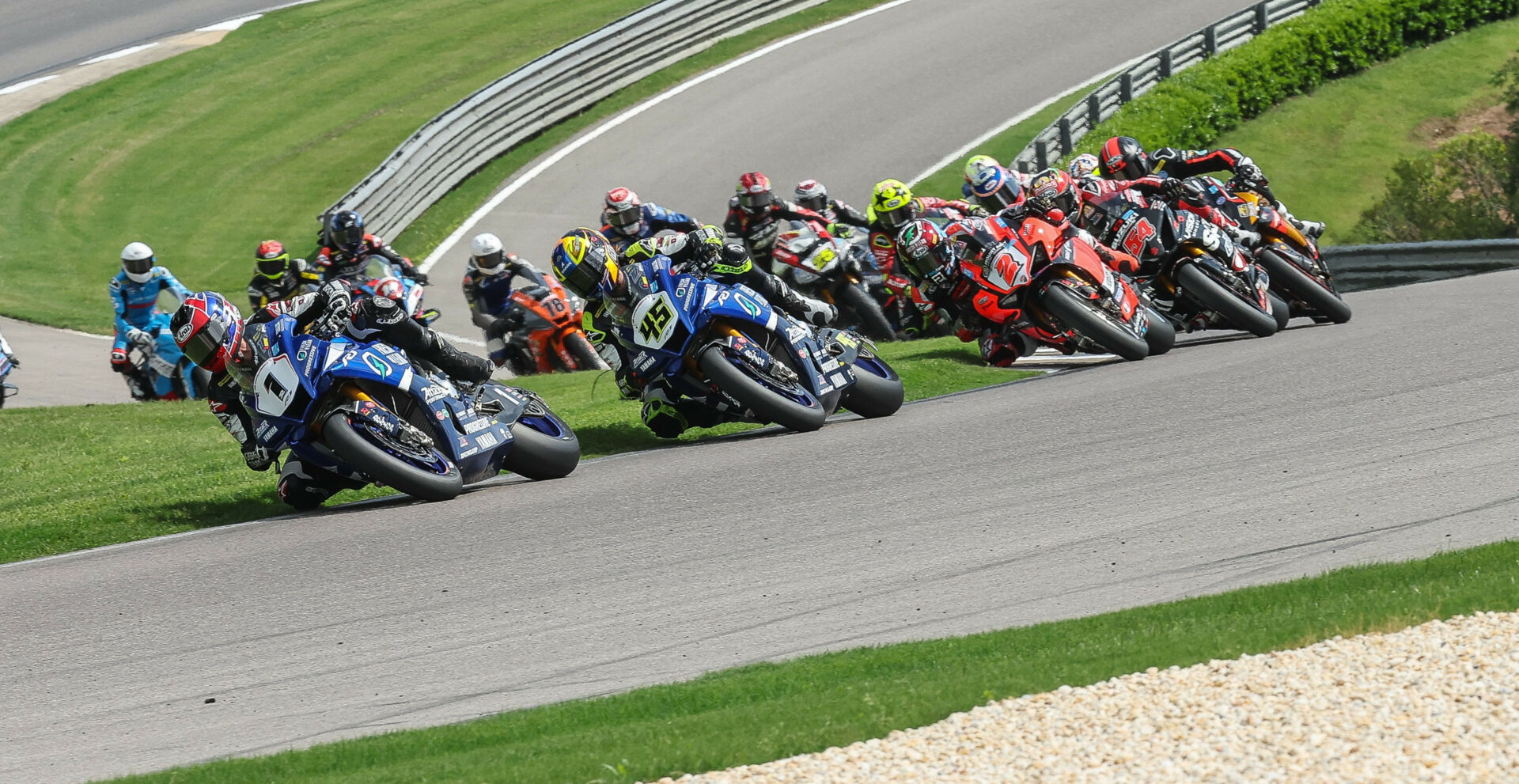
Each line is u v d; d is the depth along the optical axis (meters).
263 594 25.06
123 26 115.81
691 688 18.70
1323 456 28.36
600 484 32.03
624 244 42.72
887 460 31.84
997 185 45.62
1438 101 100.00
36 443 44.94
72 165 91.31
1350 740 14.66
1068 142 80.06
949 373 43.81
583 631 21.97
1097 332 40.88
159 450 41.72
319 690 20.25
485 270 55.22
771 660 20.16
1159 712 15.91
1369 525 23.69
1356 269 66.81
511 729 17.81
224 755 18.08
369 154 90.19
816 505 28.41
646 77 99.31
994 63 97.50
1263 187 45.78
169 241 81.94
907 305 55.62
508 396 33.19
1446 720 14.91
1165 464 29.05
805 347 35.91
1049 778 14.48
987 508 27.09
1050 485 28.34
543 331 54.34
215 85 102.12
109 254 81.19
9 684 21.47
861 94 93.56
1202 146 89.44
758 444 35.28
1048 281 41.97
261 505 33.06
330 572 26.11
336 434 30.05
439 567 25.91
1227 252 43.25
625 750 16.33
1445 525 23.23
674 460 34.34
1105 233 44.62
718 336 35.34
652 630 21.81
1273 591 20.31
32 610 25.27
